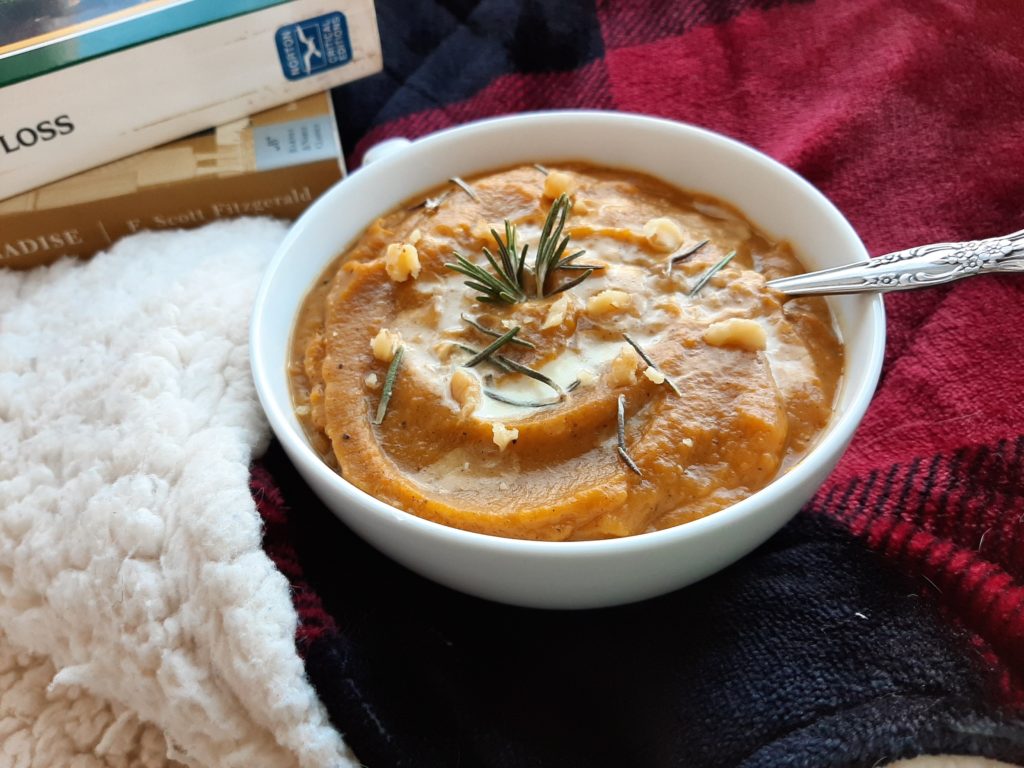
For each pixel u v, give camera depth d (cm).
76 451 19
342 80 24
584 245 19
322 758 16
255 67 23
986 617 16
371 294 19
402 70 27
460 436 17
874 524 18
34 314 21
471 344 18
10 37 21
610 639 17
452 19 28
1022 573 17
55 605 18
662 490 16
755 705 16
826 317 18
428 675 17
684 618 17
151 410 19
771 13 27
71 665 18
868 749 15
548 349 18
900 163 23
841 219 19
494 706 17
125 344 20
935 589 17
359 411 17
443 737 16
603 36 27
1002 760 15
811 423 17
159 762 19
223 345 20
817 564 18
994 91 24
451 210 20
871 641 16
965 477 18
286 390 18
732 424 16
